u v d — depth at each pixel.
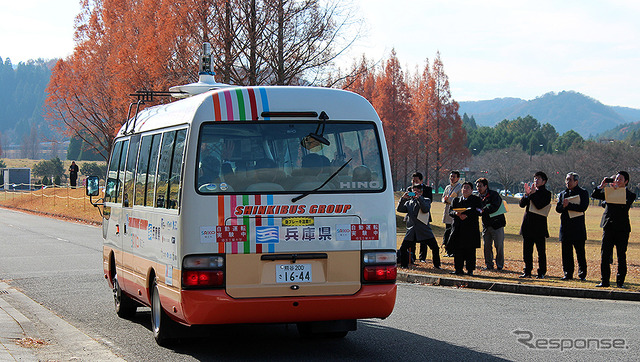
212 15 24.91
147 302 8.62
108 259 10.72
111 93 39.62
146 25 32.28
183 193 7.05
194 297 6.91
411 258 16.05
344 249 7.23
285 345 8.23
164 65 26.56
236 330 9.23
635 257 19.41
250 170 7.17
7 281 13.98
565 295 12.30
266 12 24.52
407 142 77.62
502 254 15.66
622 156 107.69
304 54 25.44
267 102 7.34
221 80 25.23
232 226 7.02
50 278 14.36
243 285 7.00
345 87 26.86
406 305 11.01
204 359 7.49
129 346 8.19
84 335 8.78
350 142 7.45
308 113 7.38
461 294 12.30
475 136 179.50
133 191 9.29
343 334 8.55
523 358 7.43
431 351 7.77
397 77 77.81
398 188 106.12
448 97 83.31
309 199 7.20
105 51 45.03
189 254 6.97
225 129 7.21
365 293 7.23
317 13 25.38
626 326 9.27
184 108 7.74
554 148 165.88
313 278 7.16
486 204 15.61
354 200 7.30
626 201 12.56
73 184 52.78
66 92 48.75
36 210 43.56
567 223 13.76
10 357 7.03
